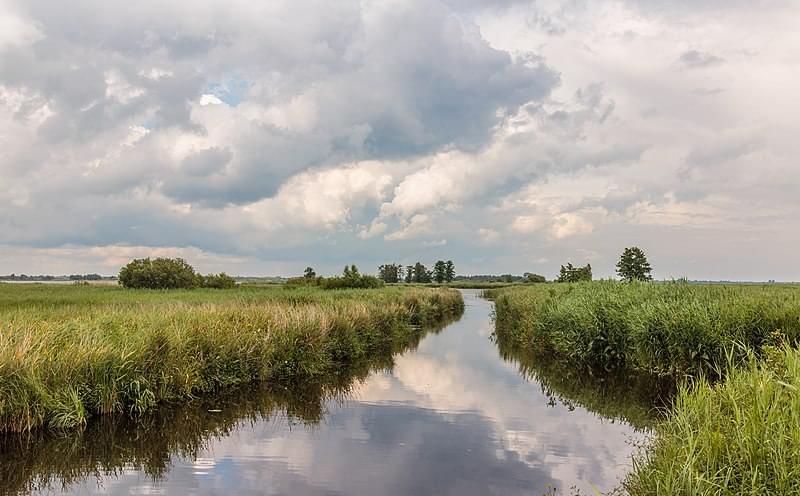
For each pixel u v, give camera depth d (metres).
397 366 18.03
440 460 9.04
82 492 7.85
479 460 9.02
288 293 34.94
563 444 9.84
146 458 9.22
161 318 14.45
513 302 31.66
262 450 9.58
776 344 12.45
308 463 8.95
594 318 17.31
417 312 32.41
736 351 13.04
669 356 14.39
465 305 55.69
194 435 10.45
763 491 5.13
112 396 10.86
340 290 41.50
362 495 7.58
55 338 11.70
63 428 9.96
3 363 9.79
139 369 11.65
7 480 8.28
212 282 52.38
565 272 61.62
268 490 7.83
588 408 12.45
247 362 14.31
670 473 5.78
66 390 10.29
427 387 14.80
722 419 6.68
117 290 40.75
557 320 19.28
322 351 16.70
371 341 21.39
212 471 8.60
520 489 7.80
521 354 20.69
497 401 13.15
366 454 9.30
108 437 10.23
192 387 12.65
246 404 12.72
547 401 13.16
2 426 9.61
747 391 6.97
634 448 9.60
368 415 11.88
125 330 12.88
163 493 7.79
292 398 13.41
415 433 10.55
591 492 7.68
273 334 15.56
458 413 12.02
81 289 40.81
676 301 16.06
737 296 16.09
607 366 16.92
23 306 21.92
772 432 5.64
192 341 13.45
